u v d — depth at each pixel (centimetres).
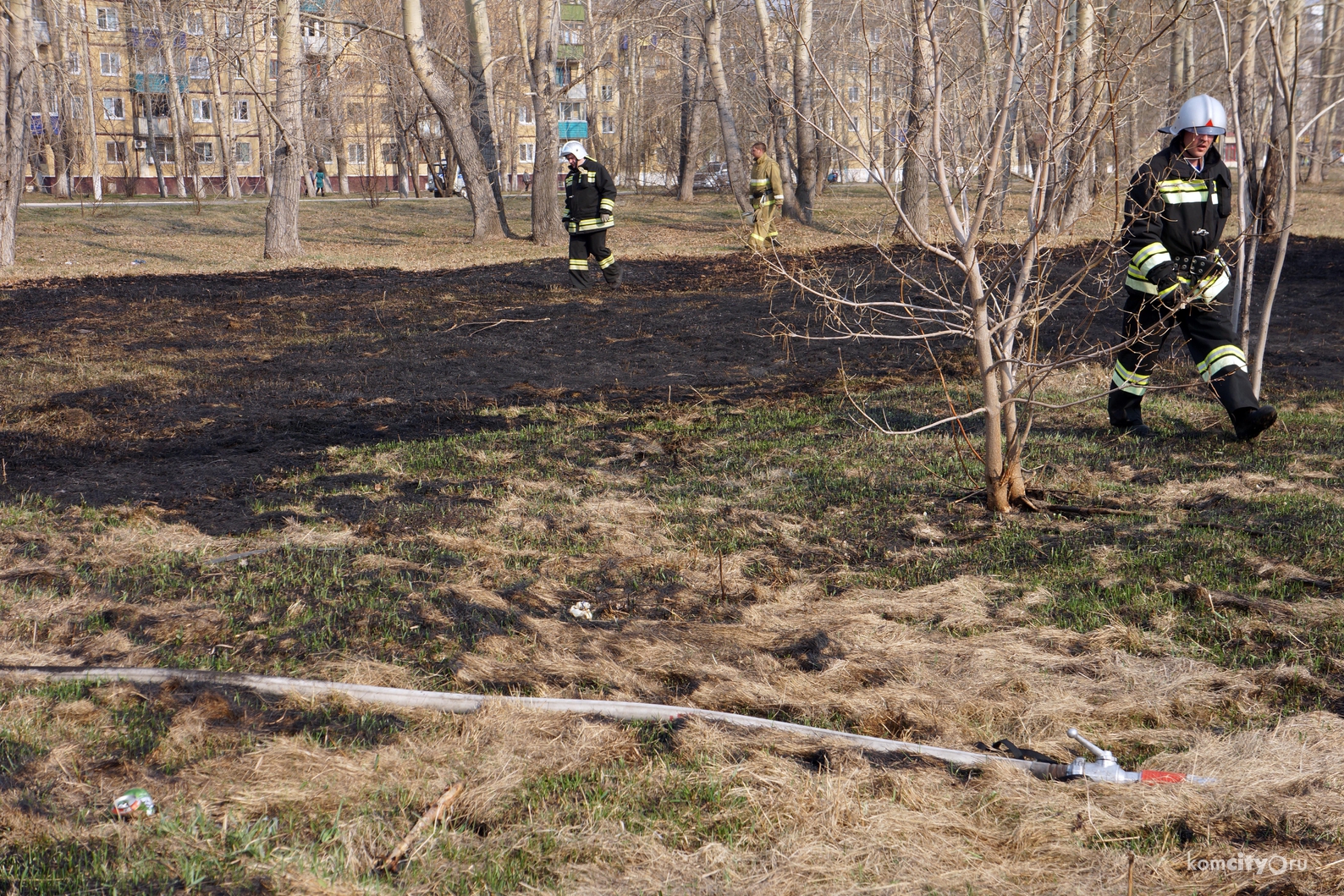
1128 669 385
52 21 4162
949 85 545
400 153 5366
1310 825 288
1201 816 293
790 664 405
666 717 355
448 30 3666
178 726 341
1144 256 653
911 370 1014
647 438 773
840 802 292
